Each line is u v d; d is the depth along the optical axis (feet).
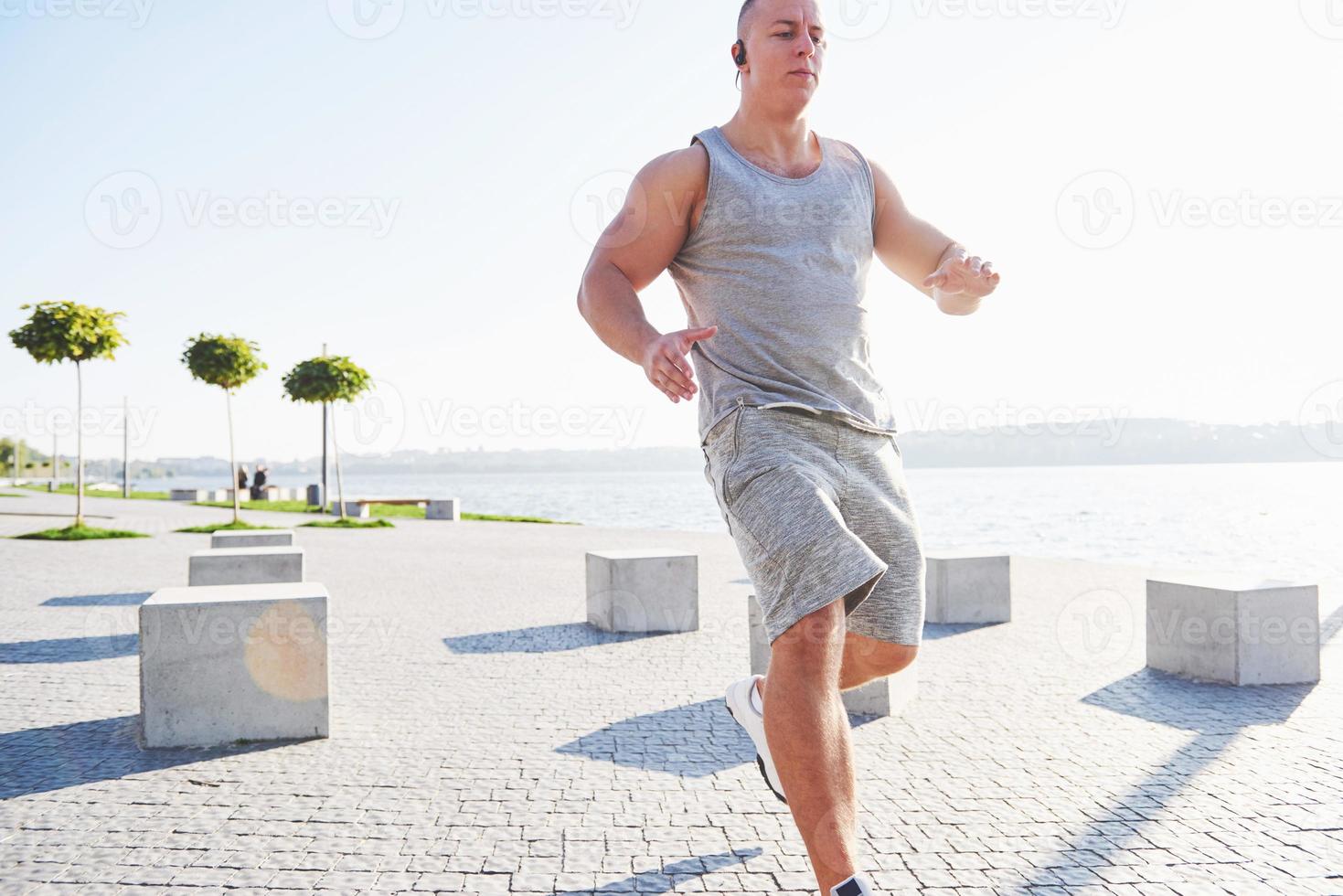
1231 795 12.67
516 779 13.73
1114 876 9.94
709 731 16.40
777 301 7.18
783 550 6.39
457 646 25.07
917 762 14.42
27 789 13.32
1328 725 16.61
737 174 7.32
